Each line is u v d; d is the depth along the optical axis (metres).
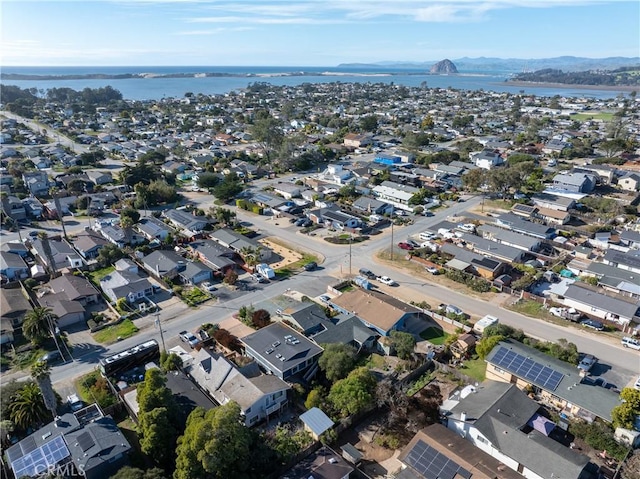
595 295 58.47
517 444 35.25
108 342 53.78
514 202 99.62
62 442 35.78
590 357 48.69
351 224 88.25
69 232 87.75
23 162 132.25
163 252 73.56
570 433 38.91
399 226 89.19
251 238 84.44
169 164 133.12
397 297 63.31
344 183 115.31
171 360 46.09
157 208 101.69
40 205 99.19
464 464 33.06
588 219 90.50
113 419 41.47
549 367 43.56
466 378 46.25
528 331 54.84
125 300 60.91
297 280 68.62
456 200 103.50
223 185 108.06
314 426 38.72
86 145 167.50
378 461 37.16
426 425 40.16
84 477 33.31
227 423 32.81
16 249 76.75
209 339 53.59
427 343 53.19
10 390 41.62
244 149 157.12
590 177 108.81
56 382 47.06
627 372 47.38
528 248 75.31
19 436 39.41
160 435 35.09
